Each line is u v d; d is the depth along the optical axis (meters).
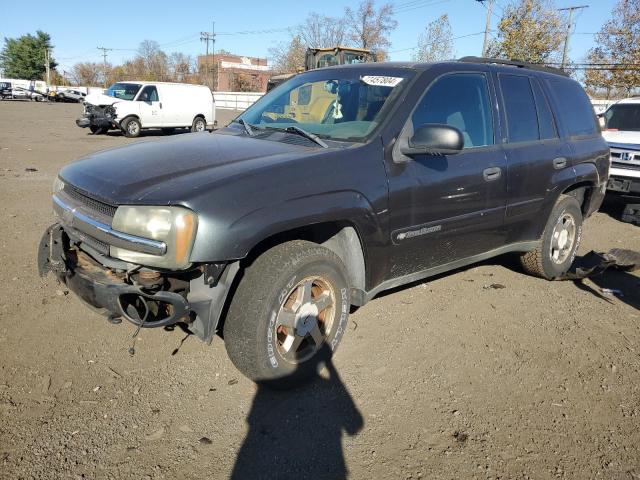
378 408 2.92
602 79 27.38
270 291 2.76
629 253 5.54
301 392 3.05
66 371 3.11
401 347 3.59
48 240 3.19
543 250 4.75
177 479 2.36
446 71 3.77
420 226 3.47
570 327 4.02
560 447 2.66
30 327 3.59
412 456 2.56
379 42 52.09
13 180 8.97
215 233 2.52
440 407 2.95
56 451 2.47
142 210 2.54
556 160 4.52
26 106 38.53
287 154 3.04
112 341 3.47
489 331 3.89
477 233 3.97
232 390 3.02
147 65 80.50
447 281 4.88
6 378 3.00
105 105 18.44
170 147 3.33
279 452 2.56
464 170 3.69
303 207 2.80
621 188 7.85
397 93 3.50
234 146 3.29
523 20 28.80
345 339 3.67
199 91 21.22
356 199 3.04
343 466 2.48
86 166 3.13
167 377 3.11
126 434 2.62
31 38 85.81
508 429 2.79
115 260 2.69
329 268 3.02
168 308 2.72
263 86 77.69
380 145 3.25
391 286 3.60
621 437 2.75
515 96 4.30
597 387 3.21
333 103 3.73
